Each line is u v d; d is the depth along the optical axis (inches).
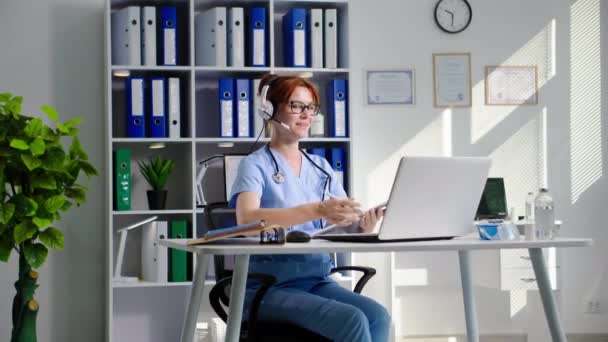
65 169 164.6
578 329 209.9
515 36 206.2
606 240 209.6
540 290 103.9
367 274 113.5
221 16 180.1
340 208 95.7
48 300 187.9
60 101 188.2
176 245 93.1
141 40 179.8
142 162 189.0
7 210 155.6
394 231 91.6
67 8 188.7
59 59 188.2
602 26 209.8
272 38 182.5
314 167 116.9
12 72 186.4
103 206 189.9
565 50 208.2
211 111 191.8
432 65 203.3
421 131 202.8
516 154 205.9
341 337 95.7
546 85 207.6
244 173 110.1
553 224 97.7
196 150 191.0
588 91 209.2
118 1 181.9
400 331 202.8
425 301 203.5
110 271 176.1
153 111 178.5
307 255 109.3
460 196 96.7
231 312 89.5
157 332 188.4
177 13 189.5
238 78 189.5
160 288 188.7
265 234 92.7
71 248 188.7
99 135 189.9
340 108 184.4
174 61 180.1
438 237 97.0
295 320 100.6
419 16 203.0
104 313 189.8
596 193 209.3
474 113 204.7
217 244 88.0
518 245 89.5
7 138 158.2
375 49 201.8
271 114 112.4
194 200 178.5
